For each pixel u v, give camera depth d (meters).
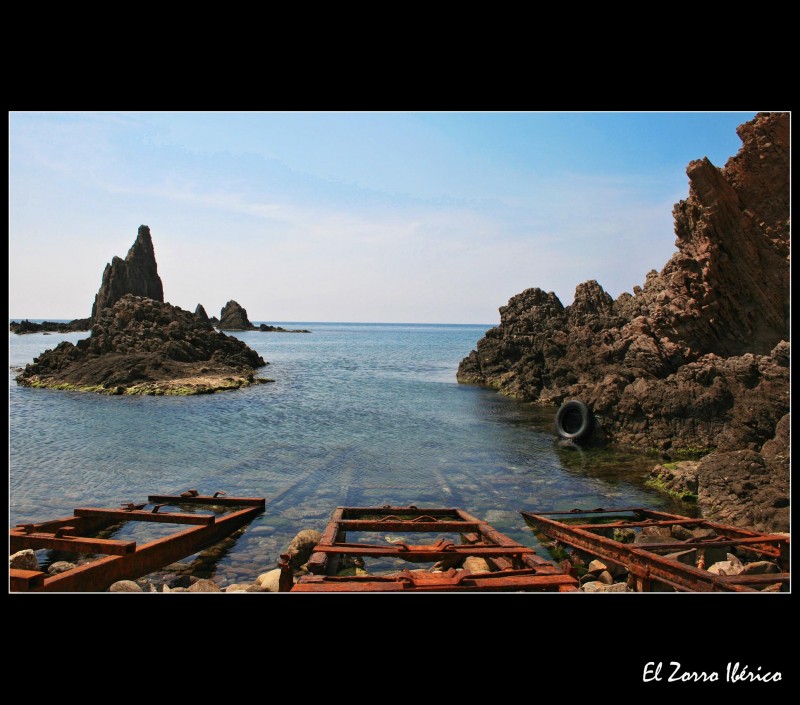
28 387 40.16
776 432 18.22
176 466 18.55
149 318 51.12
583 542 11.31
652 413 24.41
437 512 13.40
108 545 9.13
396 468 19.06
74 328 127.69
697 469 17.16
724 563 10.50
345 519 12.58
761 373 23.41
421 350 106.81
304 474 17.97
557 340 39.78
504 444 24.09
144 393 37.03
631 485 17.89
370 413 31.12
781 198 28.31
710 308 28.44
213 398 35.75
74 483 16.20
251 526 13.05
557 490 17.03
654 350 28.53
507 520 13.92
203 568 10.59
